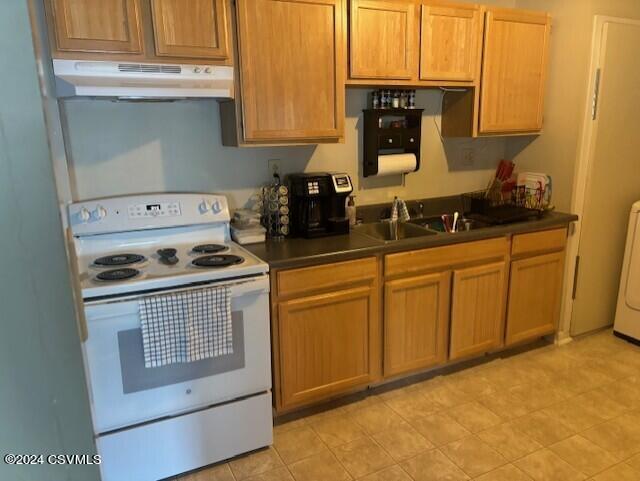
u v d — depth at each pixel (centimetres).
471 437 228
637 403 253
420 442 225
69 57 186
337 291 236
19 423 49
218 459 212
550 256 298
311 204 257
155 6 196
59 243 47
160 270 197
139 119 238
